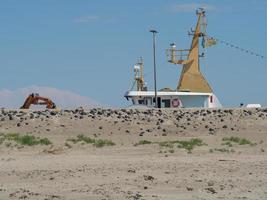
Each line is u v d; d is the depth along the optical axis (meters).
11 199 21.72
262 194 22.81
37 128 47.91
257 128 48.81
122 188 23.84
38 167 30.03
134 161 32.22
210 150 37.81
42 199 21.64
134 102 72.44
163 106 72.88
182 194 22.67
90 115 51.28
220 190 23.53
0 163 31.61
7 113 51.84
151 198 21.83
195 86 79.31
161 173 27.77
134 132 47.28
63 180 25.84
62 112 52.16
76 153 36.59
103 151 37.66
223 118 51.53
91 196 22.14
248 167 29.95
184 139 44.56
